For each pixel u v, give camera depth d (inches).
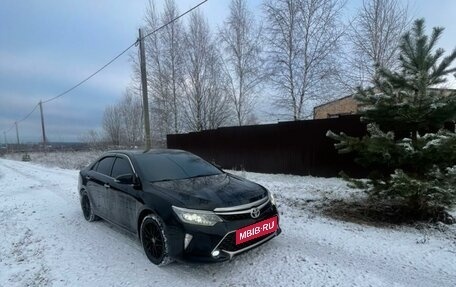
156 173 193.5
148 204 167.5
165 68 880.9
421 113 205.0
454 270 148.9
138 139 1267.2
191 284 144.3
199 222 146.8
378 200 259.1
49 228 245.4
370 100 221.0
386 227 211.2
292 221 232.7
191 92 876.6
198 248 145.5
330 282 140.7
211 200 154.0
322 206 268.4
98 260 177.0
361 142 220.4
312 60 660.1
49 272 165.0
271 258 168.6
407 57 209.2
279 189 343.0
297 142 416.2
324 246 182.9
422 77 198.4
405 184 195.8
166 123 883.4
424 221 215.5
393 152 211.0
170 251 152.6
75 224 251.3
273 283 142.6
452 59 199.5
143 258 176.4
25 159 1753.2
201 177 197.2
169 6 869.2
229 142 524.1
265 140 461.4
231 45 835.4
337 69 666.8
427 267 152.8
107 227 238.4
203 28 875.4
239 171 497.0
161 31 874.1
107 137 1601.9
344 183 342.3
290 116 700.0
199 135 585.9
